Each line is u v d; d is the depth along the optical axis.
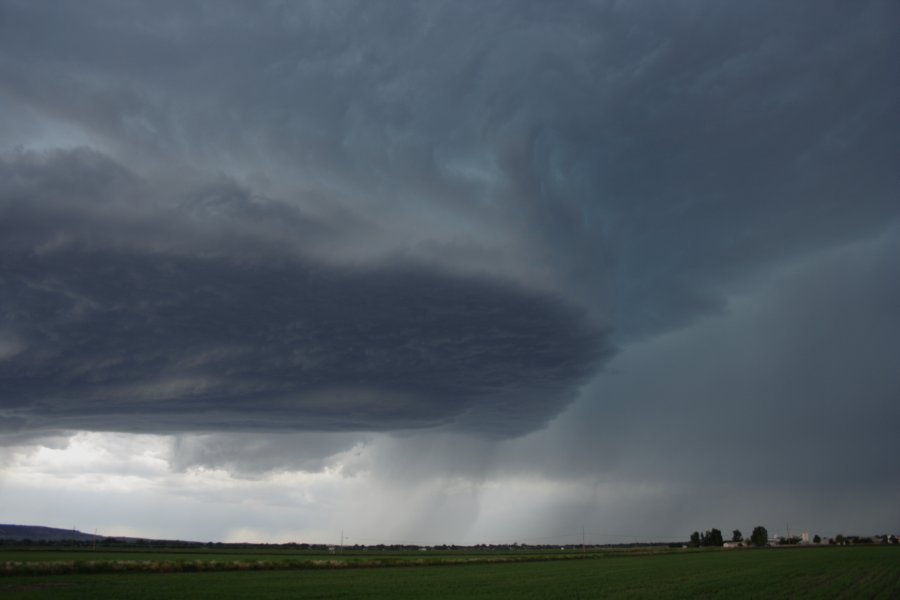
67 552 153.25
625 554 161.12
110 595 52.16
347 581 72.50
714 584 65.88
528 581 73.81
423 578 78.50
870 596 52.22
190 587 61.19
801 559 114.88
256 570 89.81
